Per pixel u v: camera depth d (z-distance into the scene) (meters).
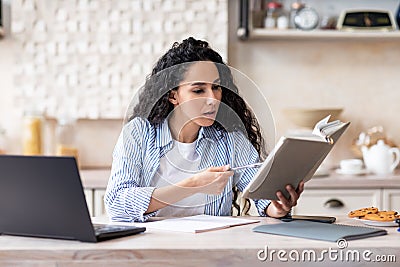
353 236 1.91
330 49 4.26
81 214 1.83
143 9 4.07
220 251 1.79
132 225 2.15
